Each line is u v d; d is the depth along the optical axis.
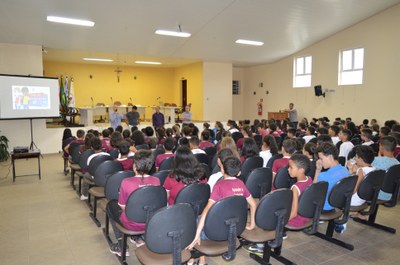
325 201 2.81
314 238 3.26
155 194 2.31
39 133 9.09
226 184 2.24
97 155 3.96
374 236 3.29
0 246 3.12
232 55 11.94
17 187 5.36
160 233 1.82
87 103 15.17
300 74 12.26
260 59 12.86
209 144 5.55
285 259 2.75
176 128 6.70
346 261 2.78
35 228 3.57
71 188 5.29
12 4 6.34
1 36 8.08
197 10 7.34
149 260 1.96
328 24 9.35
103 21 7.56
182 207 1.84
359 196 2.98
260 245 2.93
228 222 2.00
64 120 11.49
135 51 10.62
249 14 7.81
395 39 8.73
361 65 9.89
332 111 10.84
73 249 3.06
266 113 14.23
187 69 14.93
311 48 11.51
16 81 7.93
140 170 2.49
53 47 9.59
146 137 6.67
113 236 3.32
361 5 8.16
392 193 3.25
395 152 4.38
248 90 15.45
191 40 9.70
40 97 8.33
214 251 2.12
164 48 10.45
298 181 2.59
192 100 14.41
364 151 3.15
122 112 13.23
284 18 8.31
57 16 7.09
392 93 8.90
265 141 4.39
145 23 7.93
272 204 2.17
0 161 7.91
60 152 9.38
